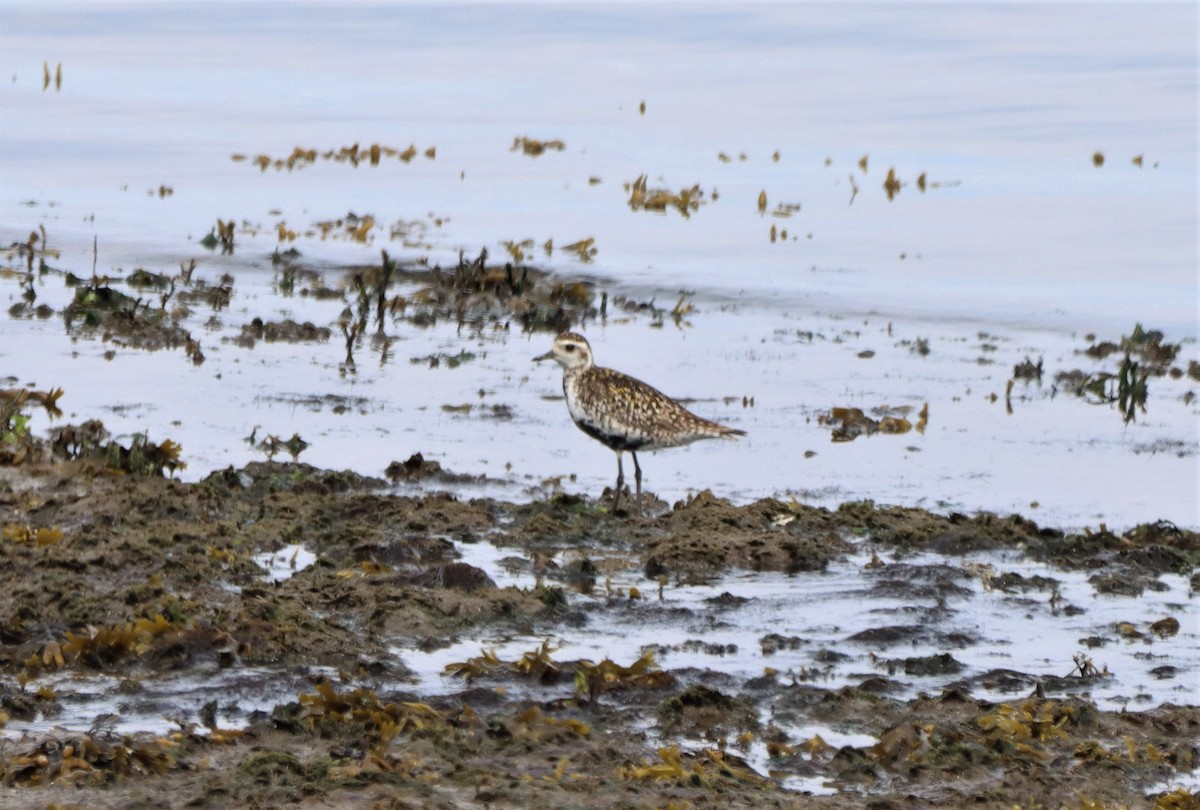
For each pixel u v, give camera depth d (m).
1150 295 24.12
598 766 8.74
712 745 9.27
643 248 26.14
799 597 12.13
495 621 11.19
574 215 28.33
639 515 14.19
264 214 27.66
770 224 28.03
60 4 53.44
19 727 9.02
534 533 13.34
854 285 24.36
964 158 33.72
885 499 15.32
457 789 8.23
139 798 7.93
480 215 28.11
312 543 12.59
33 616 10.41
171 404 17.38
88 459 14.21
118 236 25.39
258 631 10.34
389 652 10.46
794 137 35.62
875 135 35.88
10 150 32.00
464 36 49.34
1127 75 43.25
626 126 36.72
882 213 29.00
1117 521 14.79
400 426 17.12
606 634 11.18
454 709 9.41
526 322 21.94
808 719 9.76
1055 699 10.05
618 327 22.08
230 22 51.16
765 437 17.34
